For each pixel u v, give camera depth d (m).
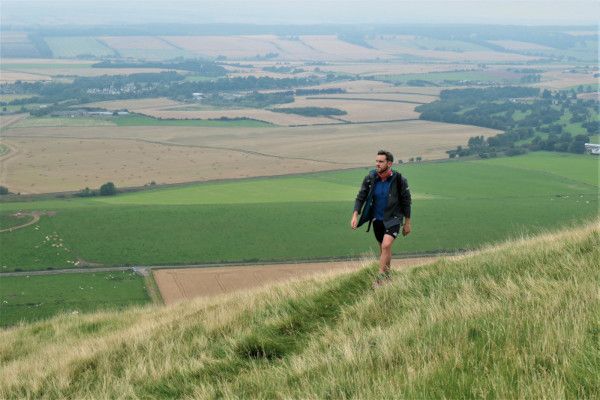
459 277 12.25
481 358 7.53
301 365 8.97
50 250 102.25
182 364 10.60
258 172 183.00
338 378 7.95
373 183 12.92
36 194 160.25
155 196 148.88
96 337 15.17
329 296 12.59
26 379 11.59
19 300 77.56
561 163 183.12
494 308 9.41
